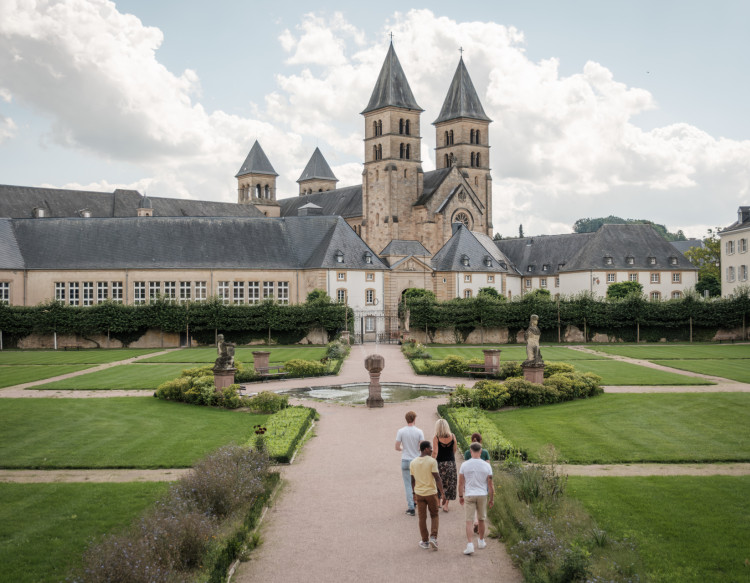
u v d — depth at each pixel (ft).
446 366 169.48
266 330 279.90
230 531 58.90
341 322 281.33
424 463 58.39
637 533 59.62
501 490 66.90
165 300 274.57
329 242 310.86
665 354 221.66
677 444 92.43
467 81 470.39
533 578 50.08
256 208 515.91
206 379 130.31
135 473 81.25
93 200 437.99
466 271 351.25
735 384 147.02
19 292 295.07
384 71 431.02
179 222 313.12
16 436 99.66
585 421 108.06
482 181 471.21
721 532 59.82
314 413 115.03
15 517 65.36
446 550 58.03
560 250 436.35
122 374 172.04
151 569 47.80
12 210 401.70
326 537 61.05
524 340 298.15
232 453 74.08
